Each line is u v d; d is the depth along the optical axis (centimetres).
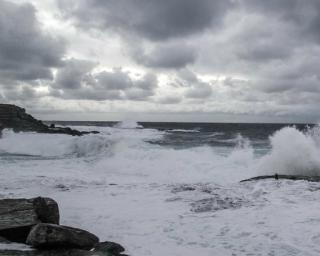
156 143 3231
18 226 665
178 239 706
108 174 1612
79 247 626
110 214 889
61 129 4481
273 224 771
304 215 825
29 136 3161
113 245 638
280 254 614
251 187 1148
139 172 1659
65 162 2008
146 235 734
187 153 1978
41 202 753
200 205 951
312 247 639
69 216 874
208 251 640
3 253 575
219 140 3659
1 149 2762
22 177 1403
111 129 6184
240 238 698
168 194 1088
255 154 2219
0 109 4475
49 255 575
